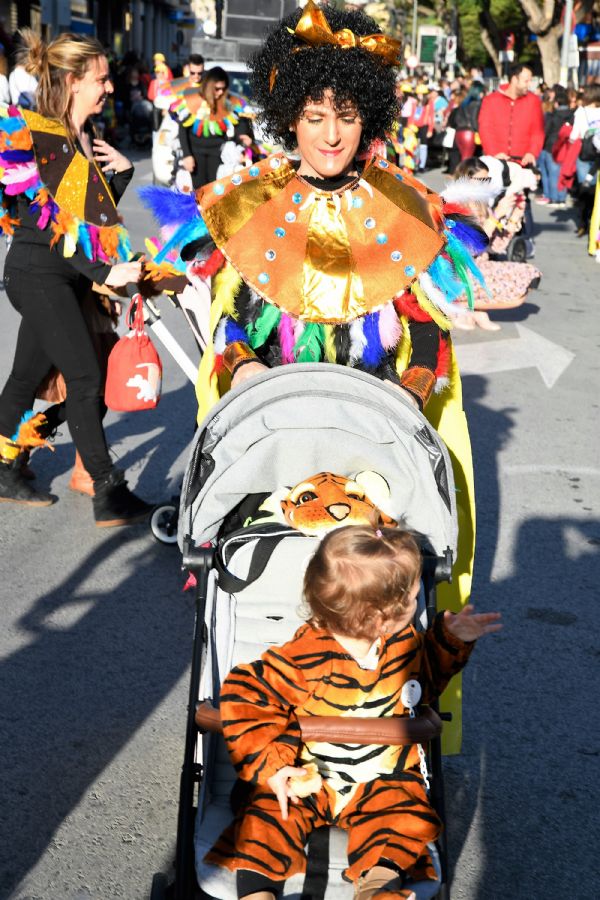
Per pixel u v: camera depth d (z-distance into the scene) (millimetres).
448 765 3820
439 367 3520
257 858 2455
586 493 6359
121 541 5484
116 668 4348
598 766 3850
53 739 3867
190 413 7410
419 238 3484
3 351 8406
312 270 3439
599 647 4656
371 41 3336
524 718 4121
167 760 3783
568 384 8609
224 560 3125
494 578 5254
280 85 3367
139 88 29328
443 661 2684
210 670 2838
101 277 4844
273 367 3371
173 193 3553
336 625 2559
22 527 5582
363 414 3100
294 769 2492
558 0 38094
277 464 3188
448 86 30969
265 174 3535
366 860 2477
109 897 3143
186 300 4711
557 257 14547
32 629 4609
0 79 9234
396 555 2541
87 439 5480
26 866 3250
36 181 4812
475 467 6699
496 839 3449
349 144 3396
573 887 3252
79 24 36562
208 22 15727
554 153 19766
